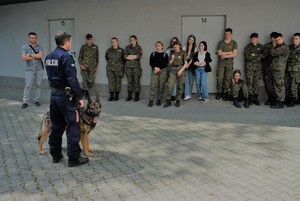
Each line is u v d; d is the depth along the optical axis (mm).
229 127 6398
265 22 8789
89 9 9680
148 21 9281
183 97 9234
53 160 4609
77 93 4184
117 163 4602
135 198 3588
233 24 8898
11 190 3787
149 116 7375
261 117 7191
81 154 4906
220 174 4203
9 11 11367
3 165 4535
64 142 5512
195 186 3867
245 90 8172
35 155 4918
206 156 4852
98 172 4293
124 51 9188
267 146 5273
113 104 8766
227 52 8594
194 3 8984
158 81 8438
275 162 4594
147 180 4047
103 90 9883
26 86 8148
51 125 4535
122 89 9570
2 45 11906
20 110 7961
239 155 4879
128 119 7098
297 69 7977
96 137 5816
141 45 9406
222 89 8914
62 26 10406
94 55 9523
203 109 8000
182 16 9180
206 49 8586
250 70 8391
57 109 4328
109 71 9242
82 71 9539
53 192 3742
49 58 4215
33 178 4117
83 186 3893
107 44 9688
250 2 8758
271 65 8055
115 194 3684
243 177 4109
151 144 5422
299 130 6168
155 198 3582
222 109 7984
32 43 8094
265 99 8930
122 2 9359
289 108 8047
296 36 7996
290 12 8672
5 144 5434
